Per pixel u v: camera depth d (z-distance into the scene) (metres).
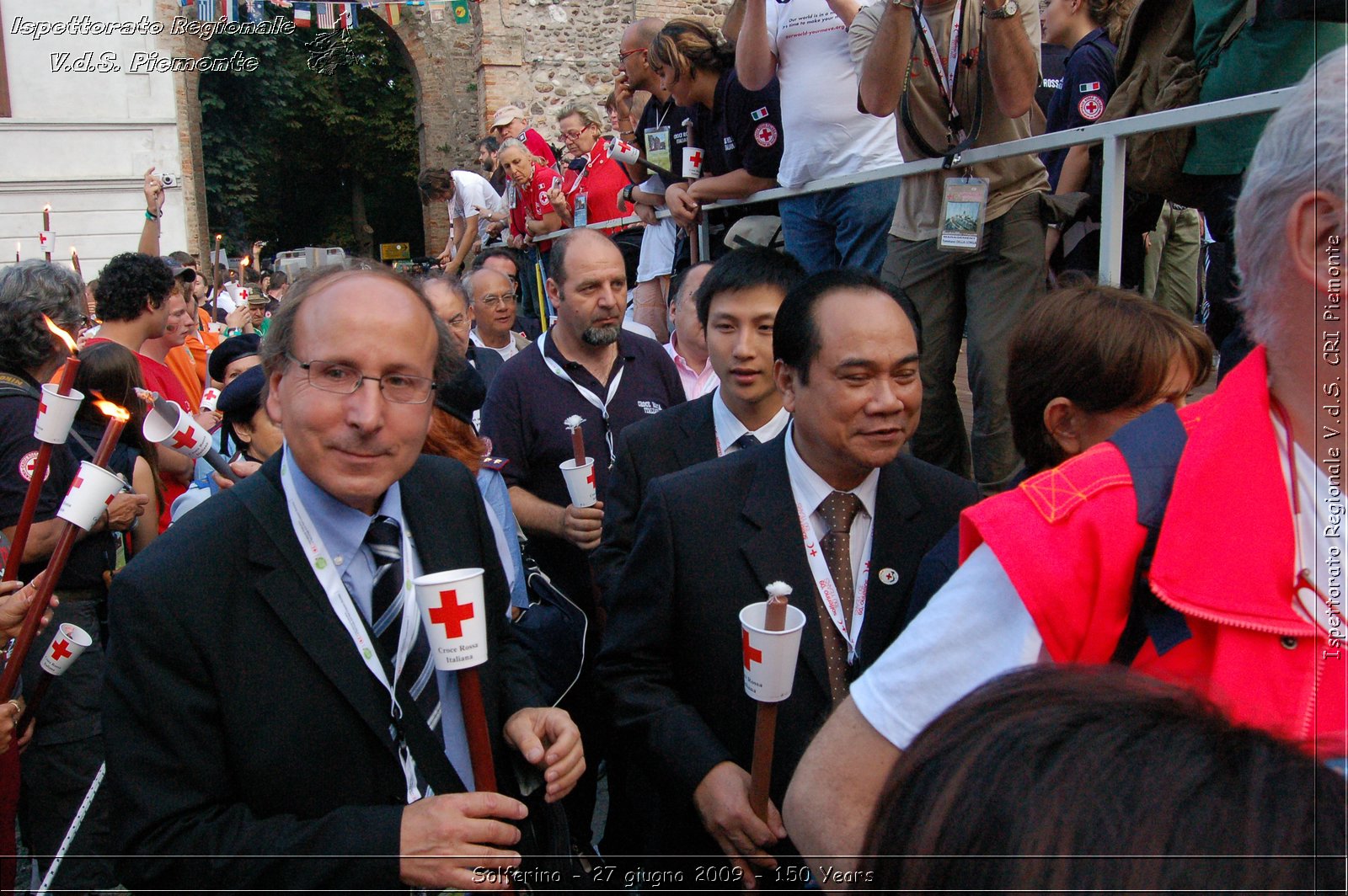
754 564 1.88
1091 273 2.54
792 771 1.79
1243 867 0.50
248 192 20.22
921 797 0.60
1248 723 0.59
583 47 15.52
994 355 2.78
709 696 1.87
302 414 1.49
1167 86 2.42
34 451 2.80
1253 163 1.00
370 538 1.61
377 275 1.58
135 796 1.38
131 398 3.08
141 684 1.40
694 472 2.02
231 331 8.27
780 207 3.89
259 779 1.43
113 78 13.38
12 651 1.88
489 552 1.87
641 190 5.03
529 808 1.76
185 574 1.43
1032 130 3.90
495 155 10.34
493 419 3.32
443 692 1.63
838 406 1.82
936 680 1.04
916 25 2.78
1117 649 1.01
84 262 13.51
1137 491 1.00
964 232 2.69
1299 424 0.96
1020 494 1.05
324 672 1.46
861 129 3.54
